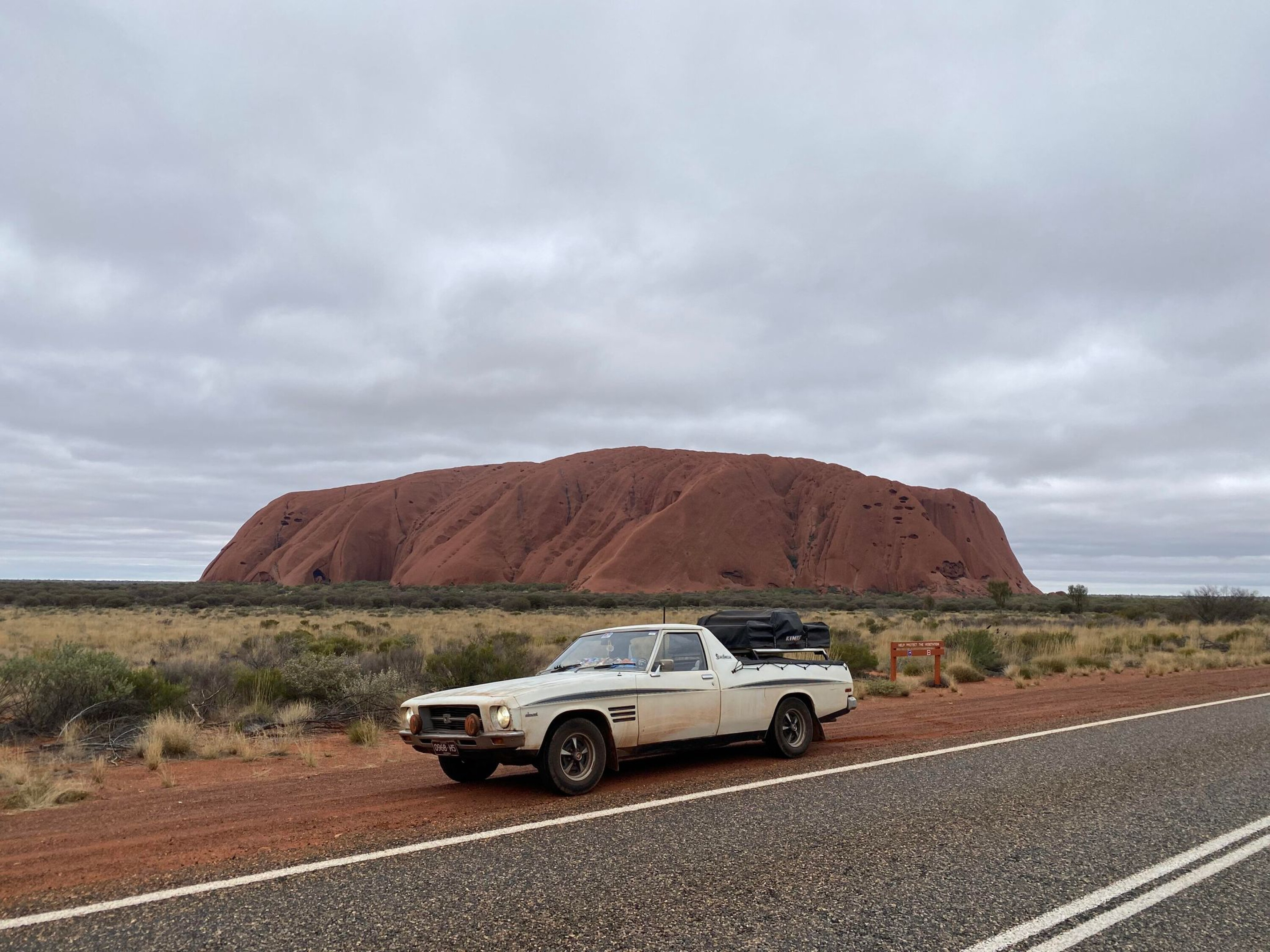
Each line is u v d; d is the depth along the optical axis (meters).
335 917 4.61
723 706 8.98
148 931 4.45
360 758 10.59
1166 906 4.79
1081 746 10.15
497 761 8.31
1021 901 4.85
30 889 5.17
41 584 96.69
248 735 12.24
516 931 4.40
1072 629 38.47
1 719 12.65
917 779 8.27
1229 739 10.62
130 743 11.27
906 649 18.83
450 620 46.94
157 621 41.94
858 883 5.15
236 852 5.91
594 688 8.03
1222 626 41.31
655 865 5.51
